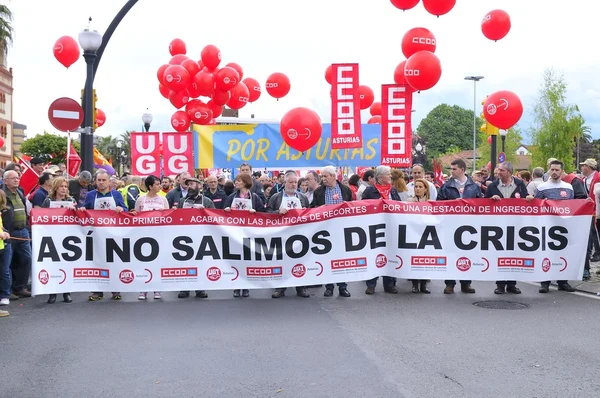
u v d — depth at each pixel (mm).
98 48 12148
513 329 7238
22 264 9703
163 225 9422
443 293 9859
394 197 10266
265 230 9531
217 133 14055
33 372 5699
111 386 5281
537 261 9727
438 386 5207
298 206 9750
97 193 9656
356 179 13297
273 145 14055
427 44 12570
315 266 9586
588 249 10969
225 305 8898
